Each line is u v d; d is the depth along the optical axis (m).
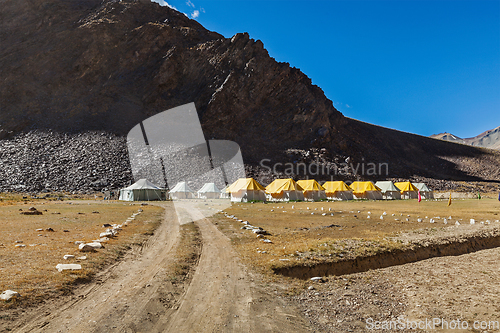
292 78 97.81
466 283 8.22
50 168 57.16
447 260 10.84
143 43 102.69
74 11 109.25
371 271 9.15
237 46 98.06
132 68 97.88
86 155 62.59
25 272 6.20
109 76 94.19
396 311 6.34
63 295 5.50
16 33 99.62
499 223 17.75
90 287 6.09
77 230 12.26
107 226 13.56
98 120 78.69
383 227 16.03
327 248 9.97
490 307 6.51
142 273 7.24
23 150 62.97
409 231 14.41
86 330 4.34
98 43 97.88
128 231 12.45
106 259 7.92
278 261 8.49
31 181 51.91
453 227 15.89
